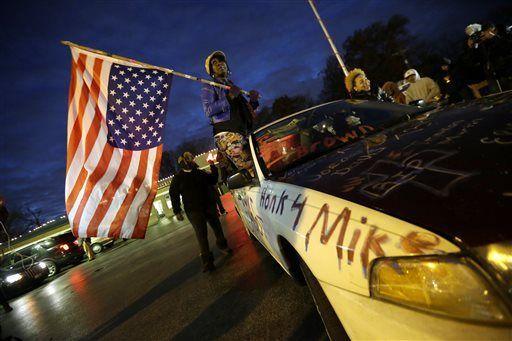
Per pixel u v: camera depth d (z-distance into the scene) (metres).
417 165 1.24
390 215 1.03
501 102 1.64
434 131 1.58
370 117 2.64
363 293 1.03
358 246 1.05
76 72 3.32
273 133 2.79
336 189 1.38
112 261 10.30
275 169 2.38
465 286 0.80
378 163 1.45
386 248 0.96
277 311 2.47
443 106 2.37
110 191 3.26
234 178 2.55
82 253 15.45
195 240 7.40
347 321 1.12
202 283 3.81
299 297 2.56
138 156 3.33
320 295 1.61
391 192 1.13
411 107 2.68
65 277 11.12
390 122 2.46
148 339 2.83
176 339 2.64
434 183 1.06
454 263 0.82
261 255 4.05
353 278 1.06
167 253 7.07
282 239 1.85
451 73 5.76
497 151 1.07
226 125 4.05
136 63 3.36
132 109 3.37
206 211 4.48
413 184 1.11
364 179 1.35
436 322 0.84
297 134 2.64
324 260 1.21
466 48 5.47
